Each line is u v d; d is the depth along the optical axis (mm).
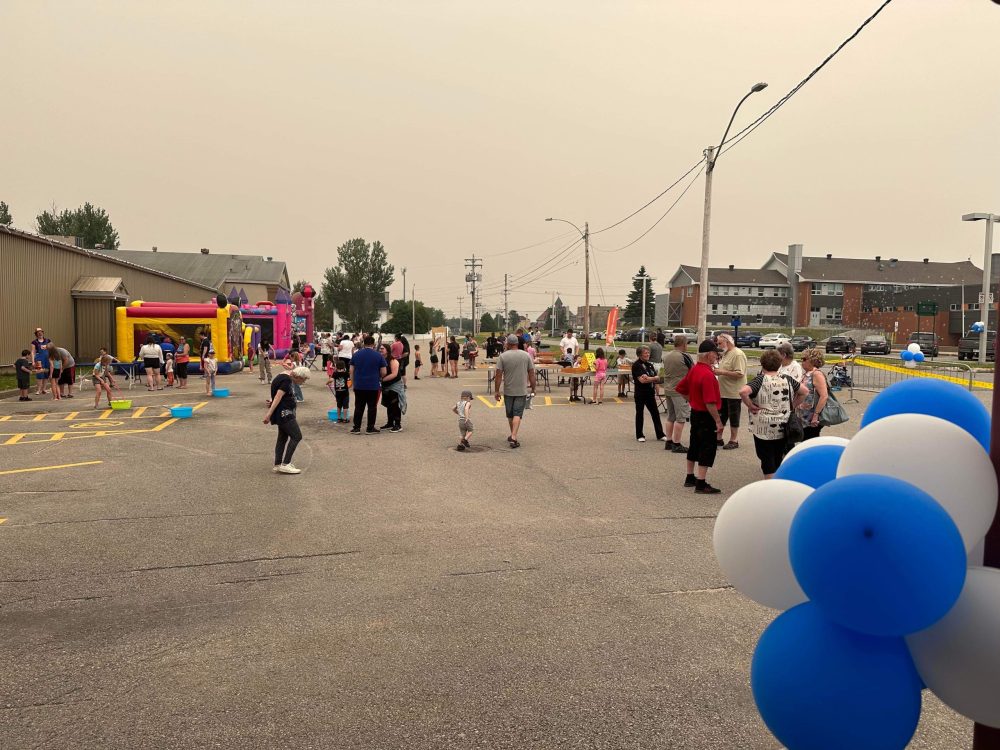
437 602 4938
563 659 4086
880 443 2166
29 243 26281
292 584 5293
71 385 18750
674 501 7859
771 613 4766
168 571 5566
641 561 5836
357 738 3291
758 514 2449
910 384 2590
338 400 13969
